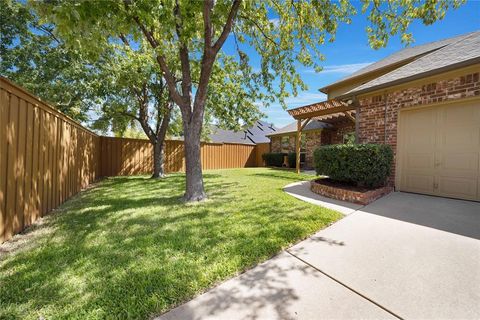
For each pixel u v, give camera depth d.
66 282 2.07
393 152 5.88
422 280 2.09
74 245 2.88
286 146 18.55
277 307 1.79
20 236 3.21
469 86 4.58
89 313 1.69
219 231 3.29
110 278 2.13
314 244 2.90
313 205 4.70
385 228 3.37
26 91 3.44
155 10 3.67
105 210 4.50
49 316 1.66
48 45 8.84
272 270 2.32
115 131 12.68
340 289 2.00
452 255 2.51
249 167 18.50
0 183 2.89
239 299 1.89
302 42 6.79
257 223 3.61
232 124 11.34
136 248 2.76
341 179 5.94
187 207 4.65
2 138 2.91
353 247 2.79
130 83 8.63
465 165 4.84
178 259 2.48
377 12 5.62
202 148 15.89
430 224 3.47
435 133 5.25
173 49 6.48
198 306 1.81
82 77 8.84
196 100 5.21
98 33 3.53
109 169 11.41
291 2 5.81
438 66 4.89
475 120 4.69
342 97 6.73
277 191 6.41
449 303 1.80
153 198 5.65
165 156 13.75
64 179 5.35
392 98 5.88
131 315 1.68
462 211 4.05
